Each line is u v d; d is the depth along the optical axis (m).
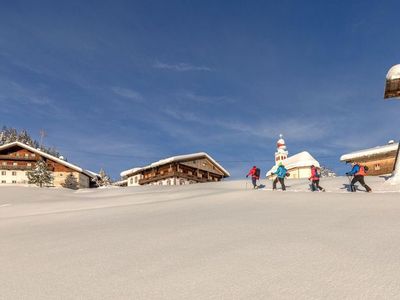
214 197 14.86
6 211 15.97
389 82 18.12
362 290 4.02
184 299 4.09
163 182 64.00
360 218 8.34
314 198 12.68
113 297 4.28
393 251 5.39
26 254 6.68
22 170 66.69
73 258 6.10
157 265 5.37
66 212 13.31
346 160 42.34
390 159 39.38
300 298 3.93
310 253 5.45
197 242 6.62
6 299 4.40
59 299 4.32
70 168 69.38
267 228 7.56
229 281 4.52
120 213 11.90
